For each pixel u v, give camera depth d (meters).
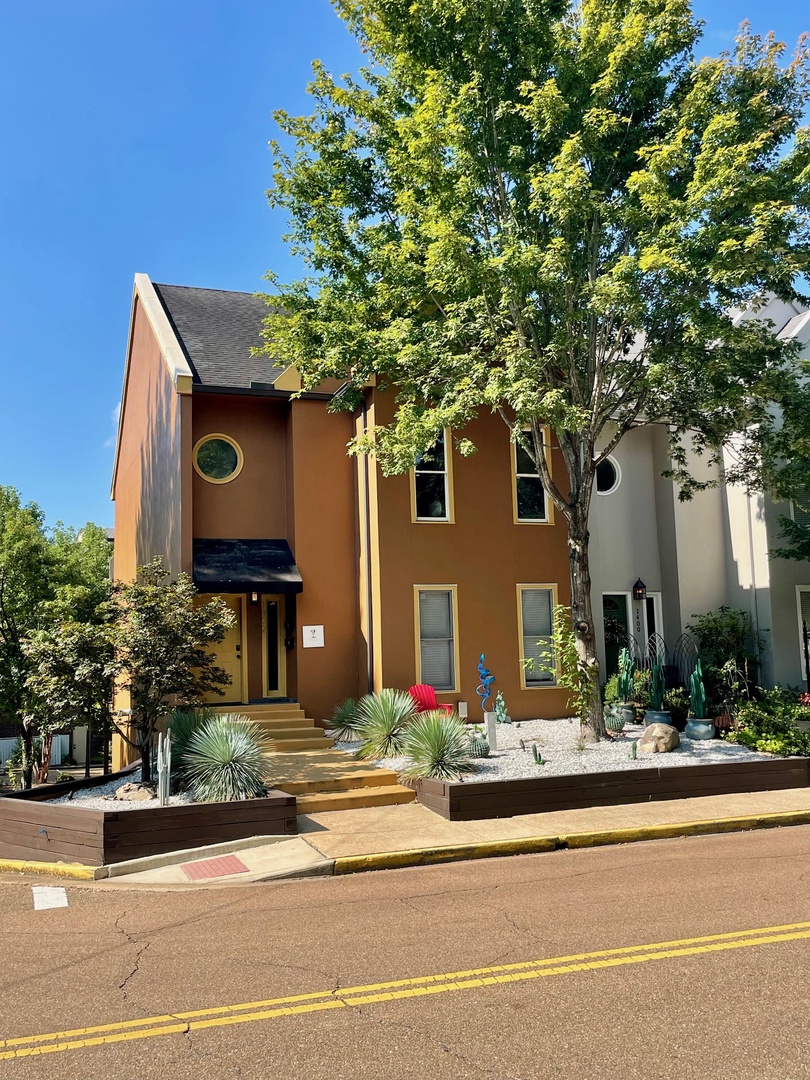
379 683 14.98
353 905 7.34
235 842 9.30
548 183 11.31
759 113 12.33
